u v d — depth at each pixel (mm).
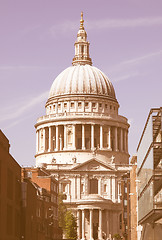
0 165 73312
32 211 116875
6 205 79312
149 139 86688
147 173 90500
